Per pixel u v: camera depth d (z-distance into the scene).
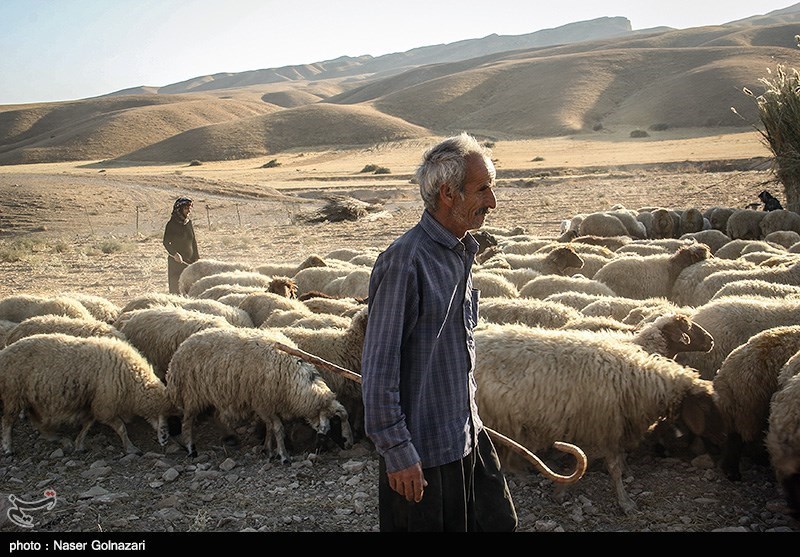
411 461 3.35
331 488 6.27
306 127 146.88
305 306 10.66
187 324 8.73
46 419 7.20
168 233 15.18
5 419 7.25
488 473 3.91
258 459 7.06
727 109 122.12
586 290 11.38
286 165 112.94
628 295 12.34
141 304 10.64
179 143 141.38
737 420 6.17
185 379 7.25
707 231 18.84
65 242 35.06
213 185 64.62
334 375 7.54
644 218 24.80
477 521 3.85
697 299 11.18
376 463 6.73
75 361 7.18
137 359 7.48
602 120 138.38
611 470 5.86
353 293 12.96
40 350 7.23
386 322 3.38
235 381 7.02
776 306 7.80
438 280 3.48
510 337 6.38
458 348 3.62
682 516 5.53
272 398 6.95
